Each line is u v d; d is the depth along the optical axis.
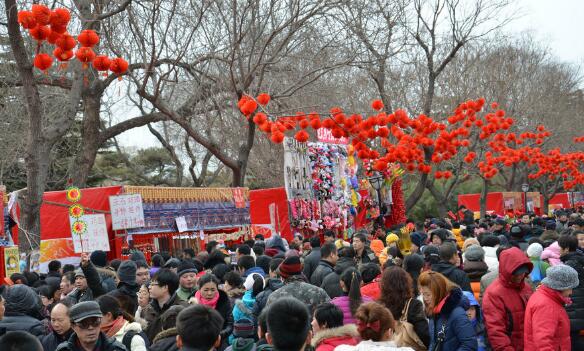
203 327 4.52
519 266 6.73
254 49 18.52
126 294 6.99
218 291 7.63
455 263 8.51
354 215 20.58
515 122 35.03
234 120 21.53
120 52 16.95
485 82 33.19
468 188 50.72
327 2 18.23
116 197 14.42
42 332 6.73
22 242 11.93
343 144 20.44
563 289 6.32
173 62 16.97
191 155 29.83
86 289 8.01
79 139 26.23
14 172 24.84
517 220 25.94
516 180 45.34
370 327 5.02
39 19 8.09
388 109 25.19
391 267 6.54
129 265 8.22
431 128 16.44
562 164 36.78
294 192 17.33
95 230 13.55
